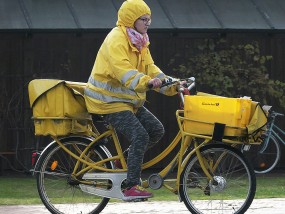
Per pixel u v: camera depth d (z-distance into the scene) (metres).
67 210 20.03
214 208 19.23
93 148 19.64
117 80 18.78
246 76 39.31
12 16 35.25
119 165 19.48
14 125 38.44
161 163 35.44
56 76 39.03
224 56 39.06
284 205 23.55
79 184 19.61
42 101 19.39
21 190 31.78
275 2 39.00
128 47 18.59
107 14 36.16
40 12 35.69
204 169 19.06
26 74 38.19
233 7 38.12
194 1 38.19
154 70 19.47
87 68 39.47
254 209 22.66
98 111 18.94
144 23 18.70
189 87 19.36
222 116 18.50
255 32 37.19
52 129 19.41
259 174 40.06
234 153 18.89
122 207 23.05
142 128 18.69
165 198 26.66
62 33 35.34
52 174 19.86
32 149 38.12
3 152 38.16
